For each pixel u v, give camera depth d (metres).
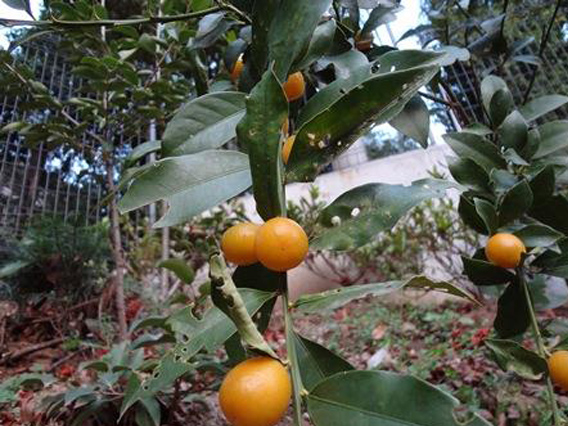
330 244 0.21
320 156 0.21
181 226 1.33
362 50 0.37
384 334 1.13
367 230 0.20
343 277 1.59
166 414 0.55
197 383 0.58
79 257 1.06
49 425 0.57
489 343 0.28
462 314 1.26
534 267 0.34
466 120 0.51
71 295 1.04
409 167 1.65
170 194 0.22
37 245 1.03
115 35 0.80
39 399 0.65
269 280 0.22
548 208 0.34
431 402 0.15
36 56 1.16
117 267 0.80
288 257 0.17
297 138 0.20
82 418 0.48
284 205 0.20
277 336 1.15
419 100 0.32
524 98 0.55
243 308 0.15
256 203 0.19
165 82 0.72
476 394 0.65
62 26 0.31
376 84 0.19
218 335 0.20
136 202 0.22
